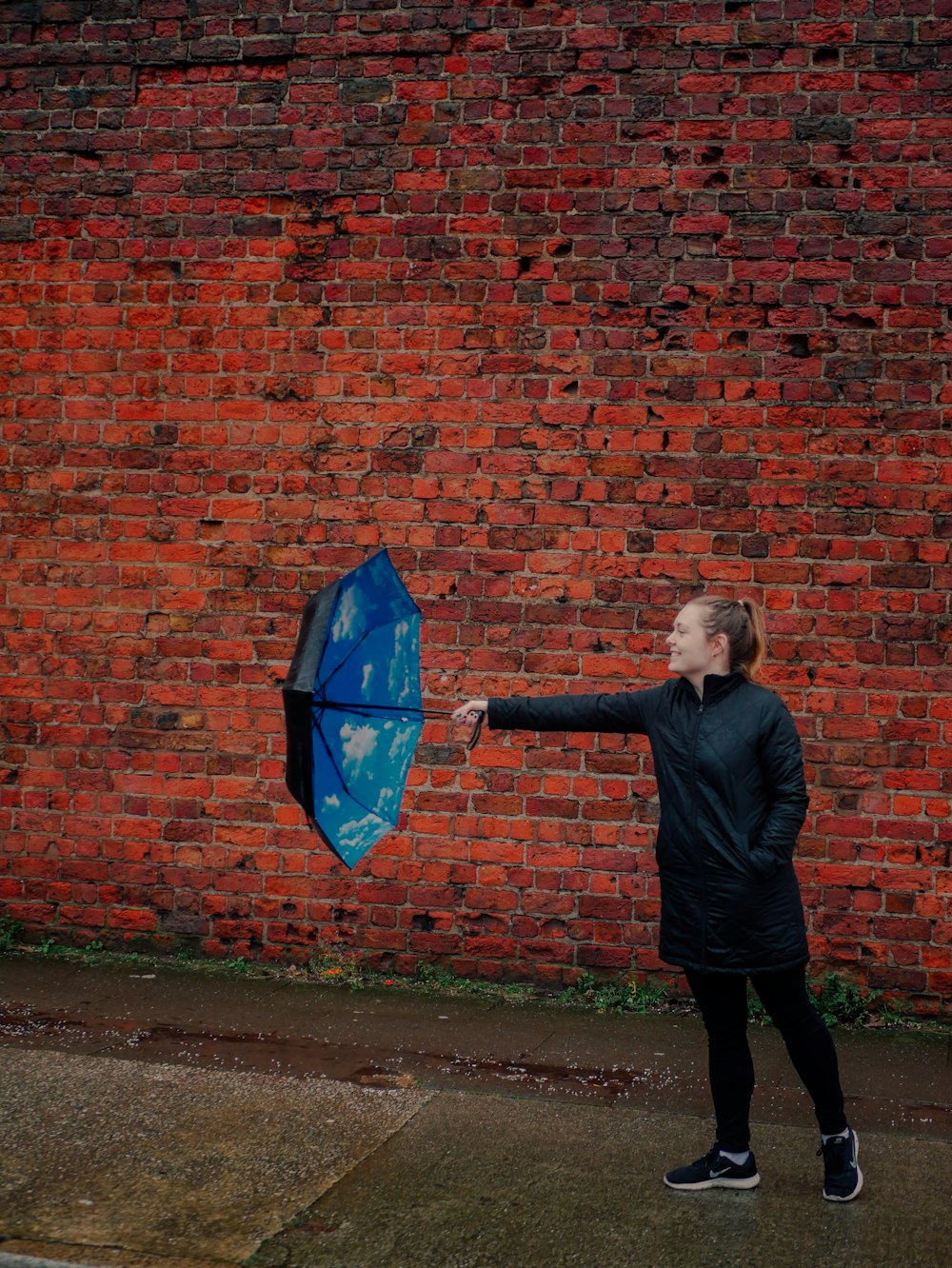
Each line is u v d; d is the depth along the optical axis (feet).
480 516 18.34
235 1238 10.25
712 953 11.17
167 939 19.13
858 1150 12.53
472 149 18.42
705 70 17.83
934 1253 10.29
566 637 18.10
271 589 18.95
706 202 17.81
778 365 17.62
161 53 19.27
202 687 19.13
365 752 11.64
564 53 18.19
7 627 19.58
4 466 19.62
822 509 17.49
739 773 11.19
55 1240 10.09
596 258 18.08
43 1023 15.89
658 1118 13.25
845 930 17.33
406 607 12.35
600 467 18.04
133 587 19.33
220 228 19.11
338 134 18.81
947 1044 16.22
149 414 19.29
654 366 17.92
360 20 18.75
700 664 11.56
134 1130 12.46
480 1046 15.53
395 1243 10.25
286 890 18.81
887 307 17.42
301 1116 12.98
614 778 17.98
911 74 17.40
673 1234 10.55
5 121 19.69
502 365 18.30
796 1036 11.27
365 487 18.67
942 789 17.17
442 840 18.35
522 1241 10.34
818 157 17.57
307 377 18.85
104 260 19.42
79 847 19.39
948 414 17.28
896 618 17.33
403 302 18.60
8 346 19.60
